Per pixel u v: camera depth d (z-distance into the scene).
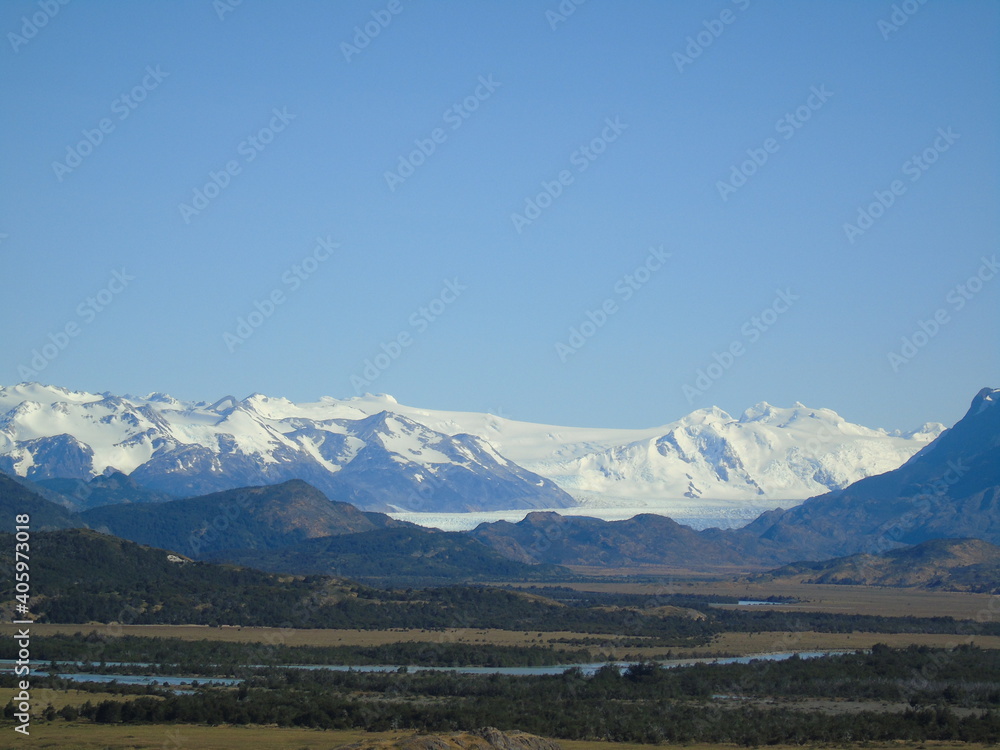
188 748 173.12
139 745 175.62
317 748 173.12
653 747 190.62
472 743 150.38
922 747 192.88
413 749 146.75
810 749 192.00
